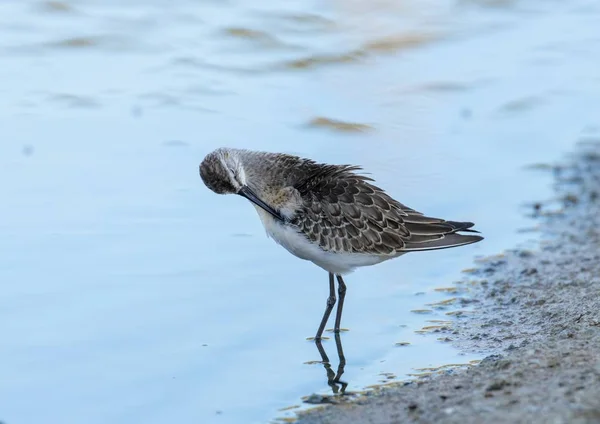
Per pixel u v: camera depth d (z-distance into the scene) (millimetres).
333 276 12484
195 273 13492
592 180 17047
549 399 8656
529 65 21797
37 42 21312
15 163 16500
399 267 14289
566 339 10602
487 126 19000
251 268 13766
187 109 18875
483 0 24688
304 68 21078
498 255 14531
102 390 10641
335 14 23000
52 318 12148
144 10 22984
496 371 9922
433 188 16703
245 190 12375
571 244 14680
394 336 12133
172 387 10750
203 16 22750
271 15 22984
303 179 12406
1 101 18766
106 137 17578
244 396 10586
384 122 18859
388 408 9617
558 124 19141
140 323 12148
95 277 13211
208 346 11695
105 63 20781
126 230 14586
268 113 18891
